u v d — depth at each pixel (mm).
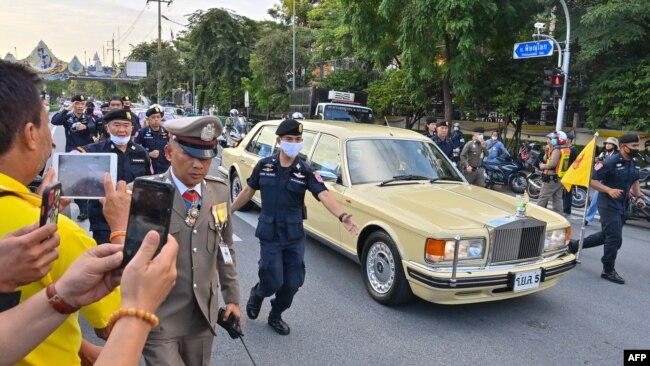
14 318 937
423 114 20469
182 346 2203
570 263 4480
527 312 4527
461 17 12523
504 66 14781
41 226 979
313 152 5855
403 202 4578
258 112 33469
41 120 1187
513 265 4184
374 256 4613
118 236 1396
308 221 5746
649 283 5484
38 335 951
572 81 14766
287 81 27531
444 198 4785
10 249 951
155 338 2082
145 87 51812
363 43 15961
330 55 25312
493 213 4383
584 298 4945
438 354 3643
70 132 8102
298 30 28125
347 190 5023
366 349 3676
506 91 14414
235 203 3879
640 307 4746
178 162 2150
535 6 13539
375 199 4680
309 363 3443
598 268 6008
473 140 9312
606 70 13031
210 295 2242
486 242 4059
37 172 1212
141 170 4527
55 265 1184
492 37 13680
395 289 4301
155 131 6629
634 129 12539
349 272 5375
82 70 67188
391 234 4312
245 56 30469
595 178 5484
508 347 3805
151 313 979
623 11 11570
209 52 30781
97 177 2115
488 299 4102
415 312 4395
